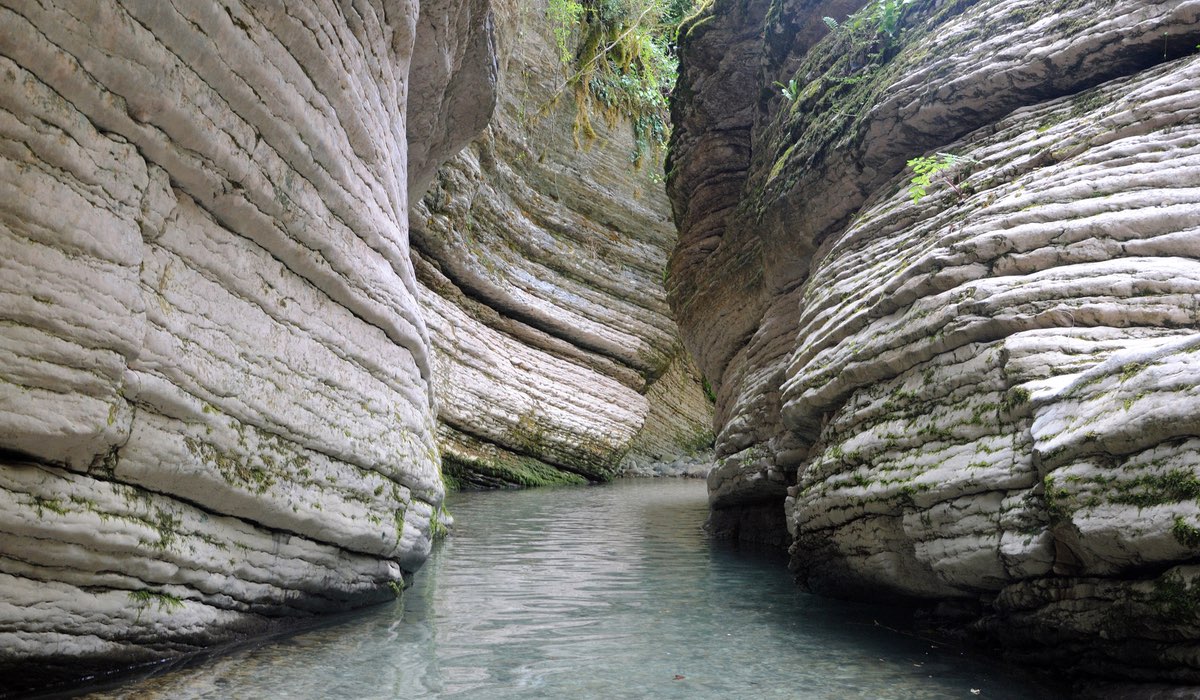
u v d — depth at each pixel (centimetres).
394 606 565
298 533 468
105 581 351
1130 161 476
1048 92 591
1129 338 427
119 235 336
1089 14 564
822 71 895
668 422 3005
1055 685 396
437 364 1984
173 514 384
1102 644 368
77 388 321
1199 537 308
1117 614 353
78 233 319
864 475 532
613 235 2714
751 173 1069
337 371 500
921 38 719
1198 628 317
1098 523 349
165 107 352
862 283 605
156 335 358
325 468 486
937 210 587
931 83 644
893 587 533
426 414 658
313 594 493
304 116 442
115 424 337
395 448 563
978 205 538
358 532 514
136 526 358
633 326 2723
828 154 758
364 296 527
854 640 488
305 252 461
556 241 2520
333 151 479
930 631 509
